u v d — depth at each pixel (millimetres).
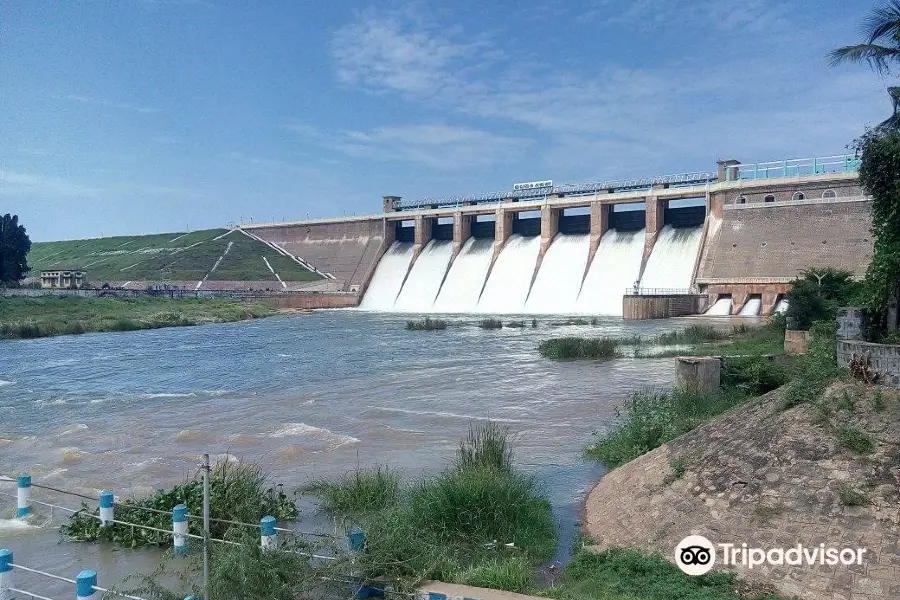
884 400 12945
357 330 74312
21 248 115062
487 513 14547
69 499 18000
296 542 12555
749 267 80250
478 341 60656
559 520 15906
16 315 78562
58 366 46750
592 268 97375
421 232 121312
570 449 22844
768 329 48375
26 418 30062
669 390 31516
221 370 44469
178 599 10586
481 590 11273
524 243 109250
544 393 34375
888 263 15766
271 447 24422
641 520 14031
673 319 77250
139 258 152500
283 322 87562
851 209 75188
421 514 14664
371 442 24953
